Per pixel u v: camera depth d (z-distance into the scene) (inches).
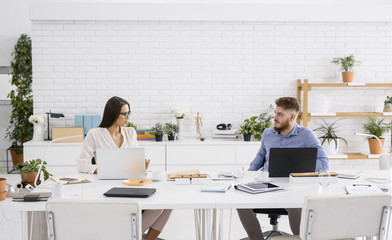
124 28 197.2
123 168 107.0
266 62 201.2
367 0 225.9
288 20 198.7
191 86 200.5
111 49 197.5
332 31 201.5
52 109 197.3
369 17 200.5
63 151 182.4
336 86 197.0
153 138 189.5
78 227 73.3
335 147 192.4
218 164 186.1
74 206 72.0
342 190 96.7
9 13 246.4
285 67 201.5
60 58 196.1
